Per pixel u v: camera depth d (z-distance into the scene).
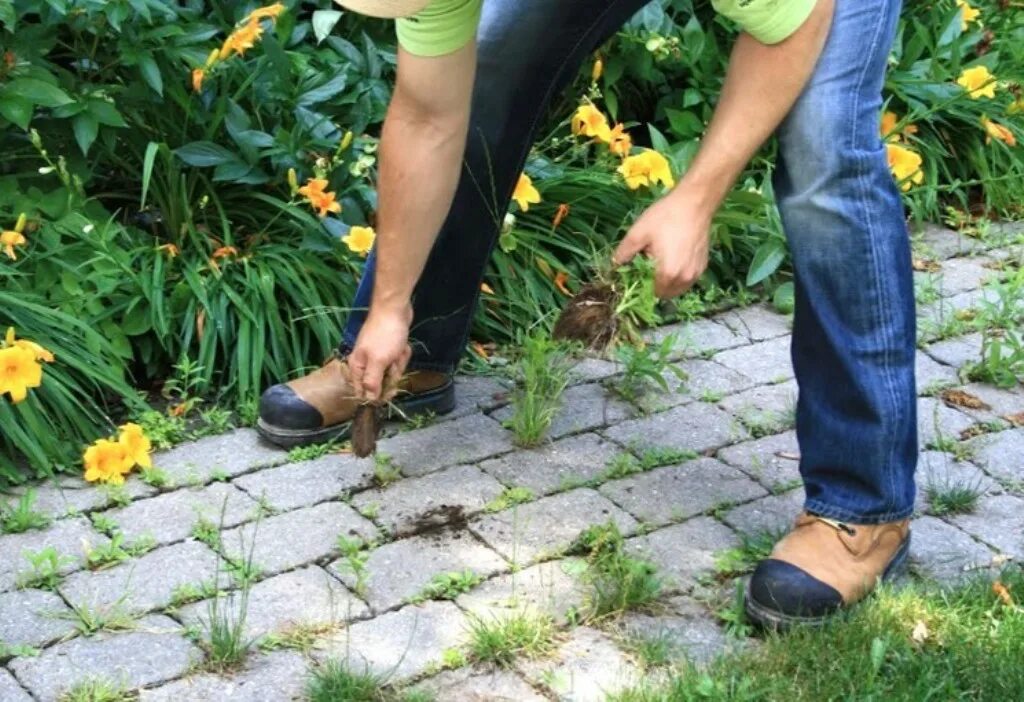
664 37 4.29
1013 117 4.59
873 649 2.92
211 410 3.54
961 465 3.47
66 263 3.64
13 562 3.14
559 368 3.71
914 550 3.23
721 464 3.45
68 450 3.40
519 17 3.29
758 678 2.91
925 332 3.90
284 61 3.90
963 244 4.30
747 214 3.97
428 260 3.43
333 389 3.46
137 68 3.95
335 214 3.90
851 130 2.89
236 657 2.95
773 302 4.03
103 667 2.94
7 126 3.86
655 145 4.20
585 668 2.96
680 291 2.97
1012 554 3.23
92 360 3.53
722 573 3.16
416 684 2.92
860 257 2.95
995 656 2.95
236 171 3.82
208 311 3.63
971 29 4.75
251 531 3.23
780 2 2.81
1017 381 3.75
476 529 3.25
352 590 3.11
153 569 3.14
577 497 3.34
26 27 3.83
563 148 4.31
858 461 3.05
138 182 3.97
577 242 4.03
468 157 3.38
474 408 3.60
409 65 3.04
